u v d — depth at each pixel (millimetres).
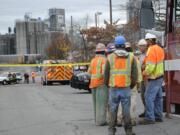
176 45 14602
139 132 12625
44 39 161125
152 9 14242
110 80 11453
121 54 11305
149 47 14195
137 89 13680
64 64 56469
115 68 11336
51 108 21141
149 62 13898
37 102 25219
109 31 68625
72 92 35250
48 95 31609
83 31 76125
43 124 15492
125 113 11406
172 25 14938
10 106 23125
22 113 19406
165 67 15031
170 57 14867
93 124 14828
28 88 46688
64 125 14945
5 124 15961
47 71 56406
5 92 38125
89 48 75250
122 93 11312
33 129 14453
